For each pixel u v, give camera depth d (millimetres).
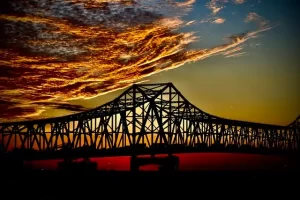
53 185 78375
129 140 91750
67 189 78438
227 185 82312
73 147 86062
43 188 77562
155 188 80438
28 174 78375
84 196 78250
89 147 87188
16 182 76875
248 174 84875
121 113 92625
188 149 99250
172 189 80625
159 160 93125
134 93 95750
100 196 78562
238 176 83875
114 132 91438
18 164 79125
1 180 76188
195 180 82188
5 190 75312
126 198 79062
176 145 96938
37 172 78875
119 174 80812
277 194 81250
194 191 81000
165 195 79750
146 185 80438
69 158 83750
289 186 83750
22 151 81000
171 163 93625
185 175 82500
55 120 86375
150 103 95625
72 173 80688
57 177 79250
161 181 81062
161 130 95875
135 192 79625
